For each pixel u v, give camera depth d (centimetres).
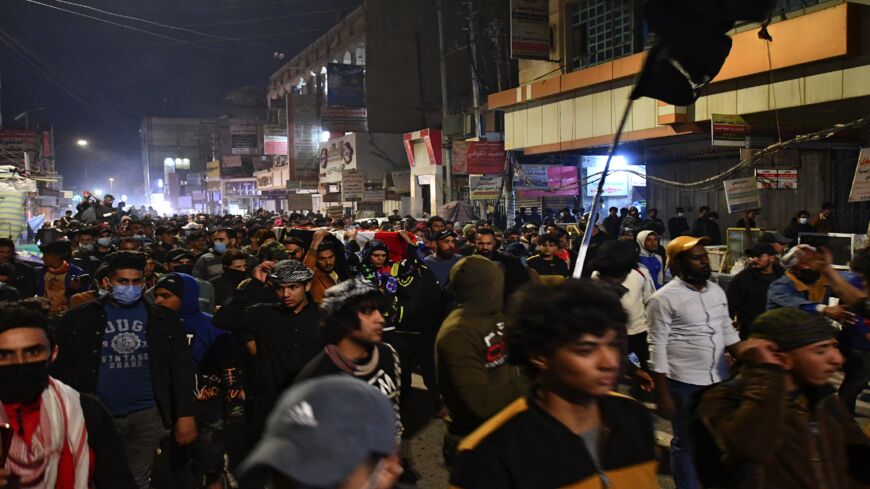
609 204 2419
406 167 3847
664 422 646
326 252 666
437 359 355
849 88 1298
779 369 239
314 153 4700
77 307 440
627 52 1884
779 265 688
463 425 353
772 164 1499
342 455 107
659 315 450
